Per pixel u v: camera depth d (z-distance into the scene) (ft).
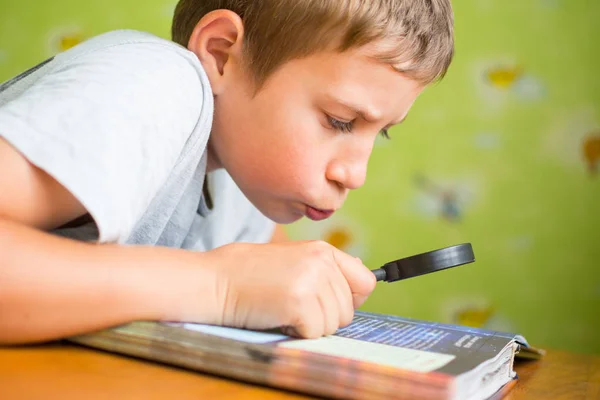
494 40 5.85
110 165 1.96
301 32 2.58
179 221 3.12
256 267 2.00
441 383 1.51
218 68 2.80
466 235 5.90
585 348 5.58
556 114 5.71
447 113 5.96
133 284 1.85
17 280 1.74
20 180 1.87
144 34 2.68
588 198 5.63
